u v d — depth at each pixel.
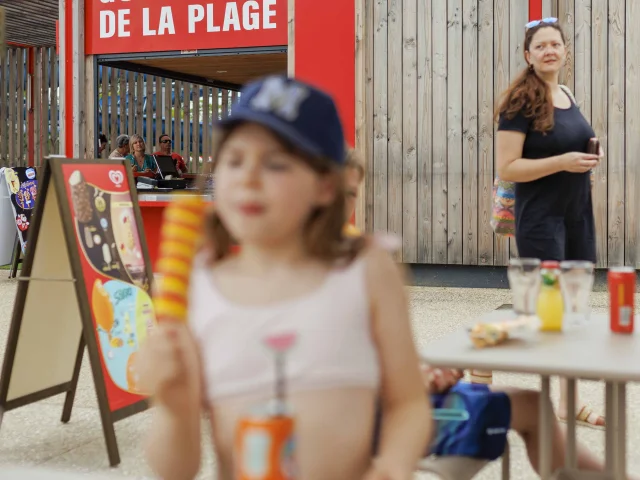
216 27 10.11
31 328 4.06
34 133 18.39
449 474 2.33
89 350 3.75
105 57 10.59
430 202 9.23
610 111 8.66
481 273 9.17
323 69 9.41
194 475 1.48
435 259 9.25
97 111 10.68
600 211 8.73
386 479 1.39
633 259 8.66
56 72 18.19
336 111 1.42
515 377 5.25
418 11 9.20
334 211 1.46
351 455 1.43
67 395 4.40
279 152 1.37
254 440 1.13
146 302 4.21
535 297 2.67
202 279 1.51
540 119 3.84
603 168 8.71
